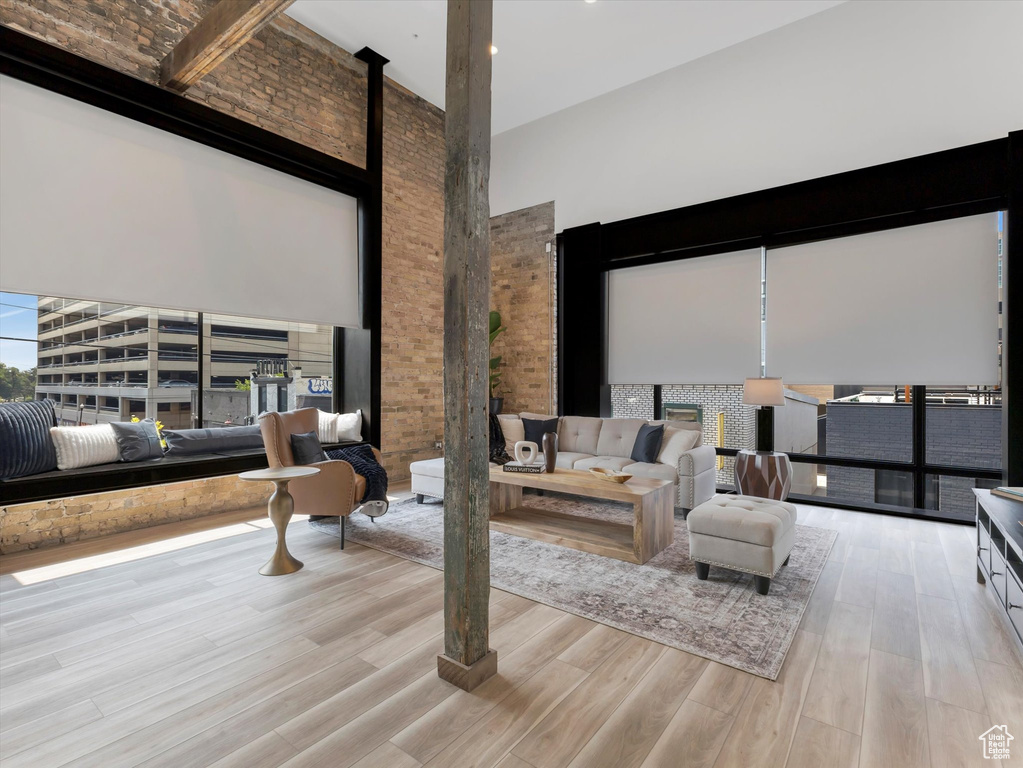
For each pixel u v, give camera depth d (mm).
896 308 4352
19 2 3252
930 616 2506
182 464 4082
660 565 3230
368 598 2742
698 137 5352
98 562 3279
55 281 3441
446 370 2004
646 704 1822
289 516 3166
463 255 1953
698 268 5418
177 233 4059
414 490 4922
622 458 4902
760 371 5020
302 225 4969
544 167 6559
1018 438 3736
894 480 4605
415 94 6168
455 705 1818
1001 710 1777
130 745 1621
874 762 1528
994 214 3986
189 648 2221
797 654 2162
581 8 4598
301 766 1527
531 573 3096
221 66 4336
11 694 1894
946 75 4125
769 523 2740
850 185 4488
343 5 4637
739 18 4754
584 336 6086
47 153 3418
